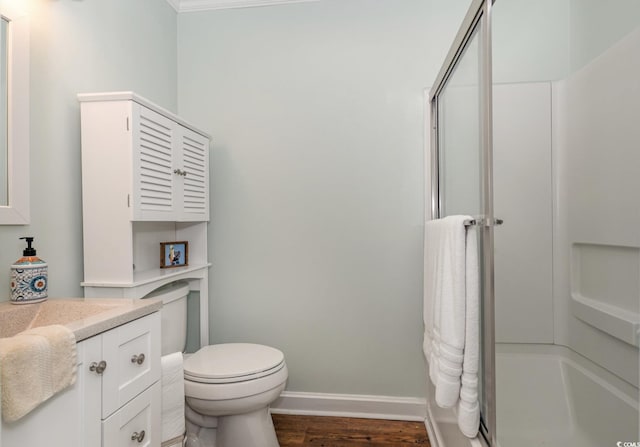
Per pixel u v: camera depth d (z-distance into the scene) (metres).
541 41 1.29
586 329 1.19
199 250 2.06
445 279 1.24
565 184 1.25
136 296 1.42
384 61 2.02
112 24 1.62
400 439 1.82
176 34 2.16
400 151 2.01
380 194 2.02
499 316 1.14
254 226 2.11
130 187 1.38
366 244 2.03
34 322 1.11
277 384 1.56
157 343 1.18
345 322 2.04
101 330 0.92
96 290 1.42
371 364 2.03
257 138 2.11
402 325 2.01
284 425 1.95
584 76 1.25
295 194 2.08
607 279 1.15
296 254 2.08
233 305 2.12
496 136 1.14
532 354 1.20
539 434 1.16
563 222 1.22
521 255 1.20
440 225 1.39
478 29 1.22
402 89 2.00
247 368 1.53
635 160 1.07
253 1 2.09
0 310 1.05
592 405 1.15
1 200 1.13
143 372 1.11
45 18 1.29
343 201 2.04
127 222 1.39
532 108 1.22
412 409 1.99
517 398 1.16
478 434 1.21
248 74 2.11
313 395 2.06
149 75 1.90
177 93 2.16
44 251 1.28
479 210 1.22
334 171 2.05
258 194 2.10
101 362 0.92
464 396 1.18
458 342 1.19
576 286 1.21
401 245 2.01
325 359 2.06
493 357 1.12
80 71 1.44
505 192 1.16
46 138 1.29
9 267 1.17
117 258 1.40
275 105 2.09
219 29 2.14
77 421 0.86
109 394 0.96
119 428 0.99
